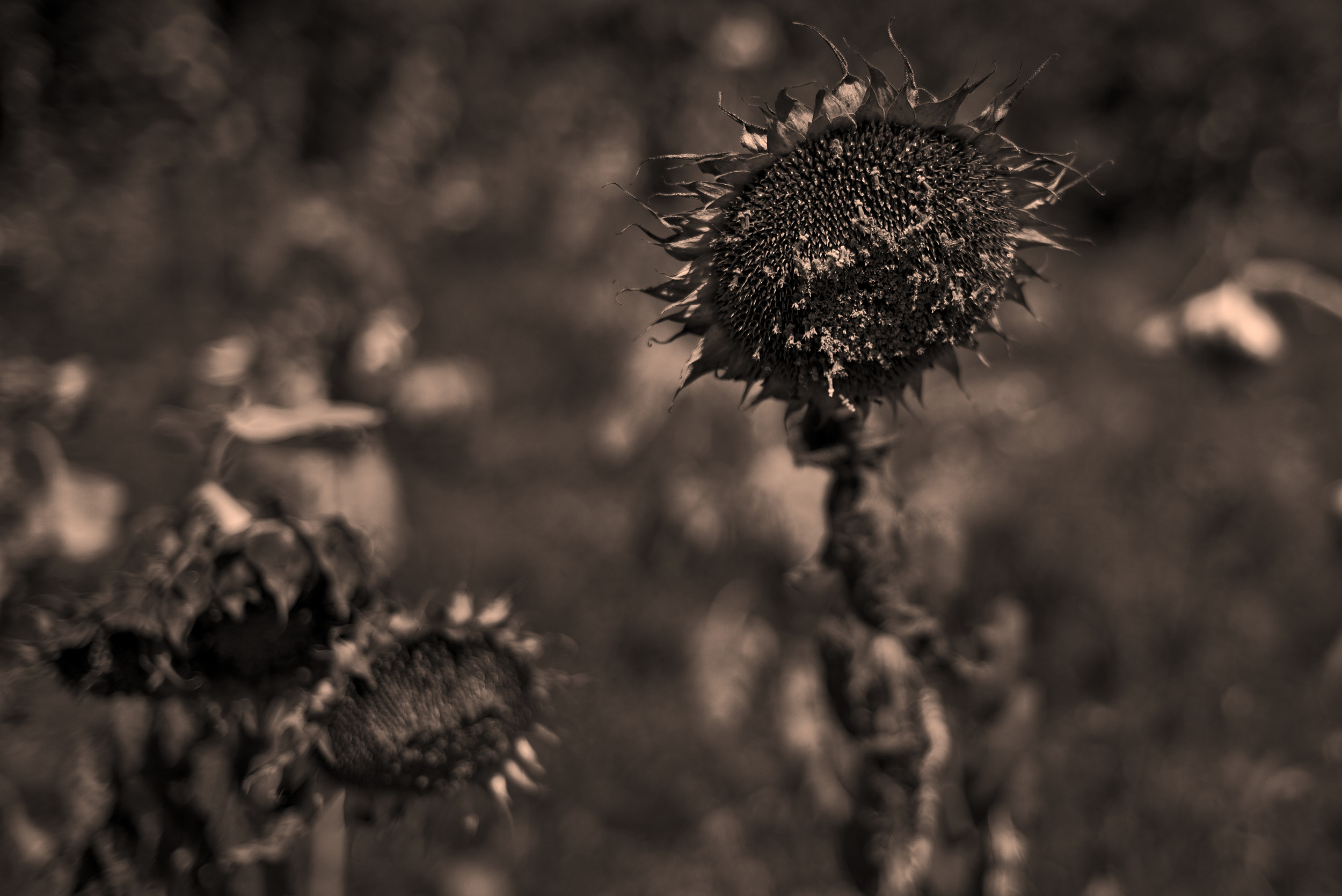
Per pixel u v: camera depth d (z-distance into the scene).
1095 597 3.80
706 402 3.87
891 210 1.21
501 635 1.45
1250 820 3.08
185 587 1.31
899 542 1.56
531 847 3.21
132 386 4.49
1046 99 11.58
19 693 1.83
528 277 7.98
